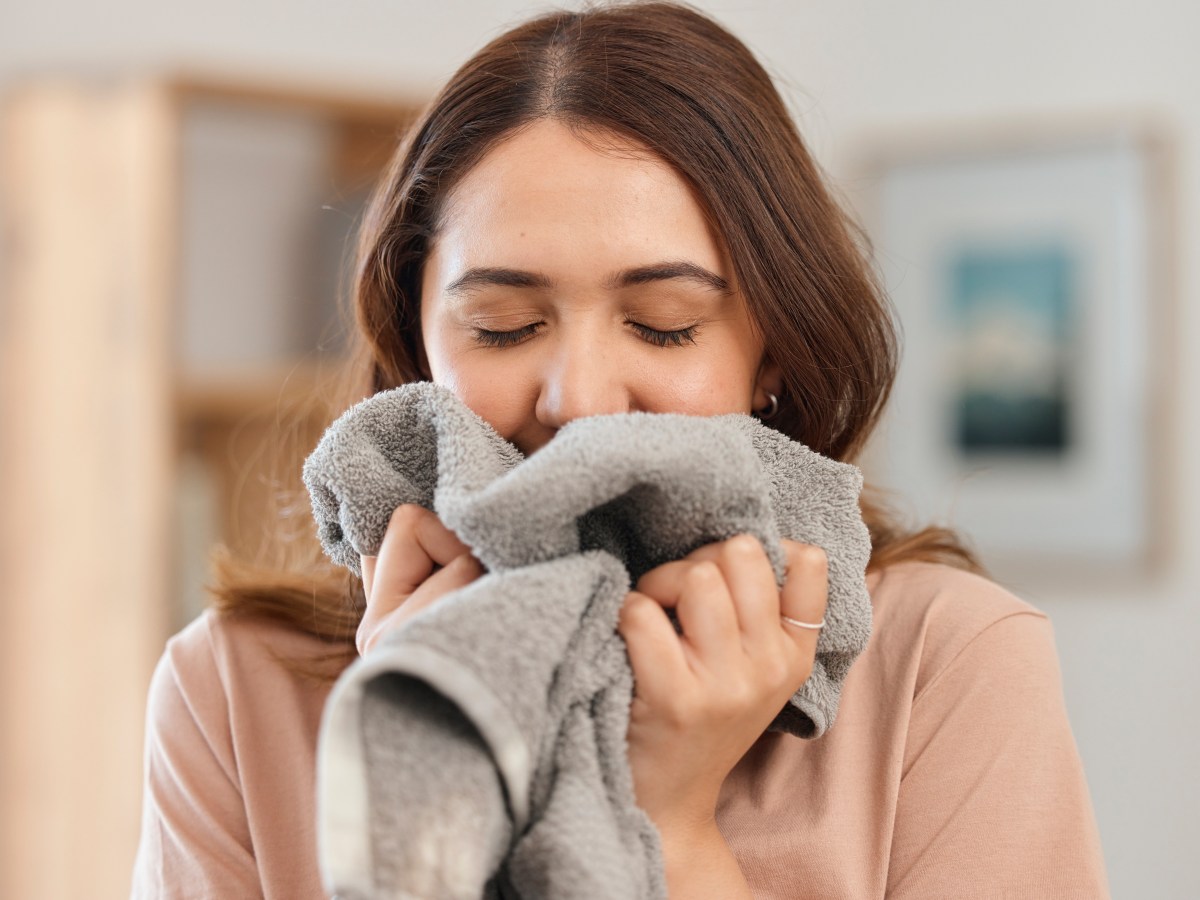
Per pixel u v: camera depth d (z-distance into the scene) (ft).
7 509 5.68
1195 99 6.25
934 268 6.59
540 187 2.26
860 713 2.55
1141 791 6.22
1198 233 6.25
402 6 6.63
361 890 1.63
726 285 2.36
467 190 2.35
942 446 6.61
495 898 1.97
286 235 6.09
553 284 2.26
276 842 2.59
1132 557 6.32
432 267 2.53
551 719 1.87
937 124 6.55
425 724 1.71
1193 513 6.25
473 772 1.69
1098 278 6.38
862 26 6.59
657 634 1.97
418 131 2.62
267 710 2.73
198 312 5.92
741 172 2.40
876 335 2.84
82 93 5.74
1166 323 6.27
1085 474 6.40
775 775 2.50
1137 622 6.29
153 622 5.62
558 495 1.87
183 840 2.65
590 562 1.92
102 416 5.68
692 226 2.32
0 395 5.73
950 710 2.50
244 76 5.69
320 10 6.59
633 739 2.01
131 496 5.66
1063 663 6.38
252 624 2.87
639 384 2.30
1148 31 6.30
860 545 2.28
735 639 2.02
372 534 2.25
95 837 5.62
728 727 2.02
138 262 5.68
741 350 2.43
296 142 6.15
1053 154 6.42
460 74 2.56
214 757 2.72
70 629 5.65
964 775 2.43
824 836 2.40
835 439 2.84
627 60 2.36
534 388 2.32
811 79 6.52
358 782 1.65
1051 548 6.46
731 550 2.03
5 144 5.78
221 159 6.02
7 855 5.63
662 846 2.03
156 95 5.68
